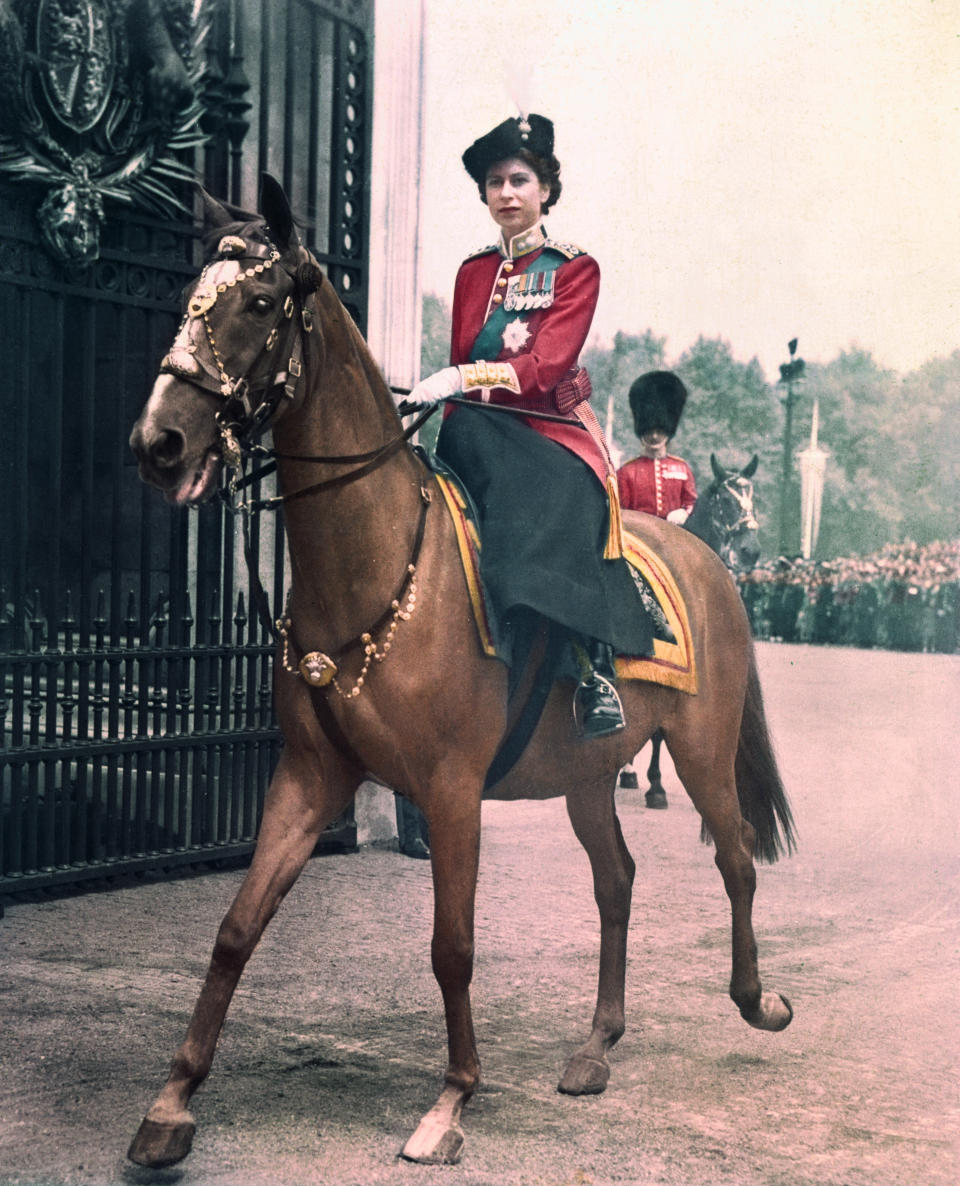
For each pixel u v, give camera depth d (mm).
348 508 2910
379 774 3045
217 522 6020
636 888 5773
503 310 3488
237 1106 3211
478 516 3246
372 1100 3279
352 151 6559
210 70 5777
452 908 2986
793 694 11992
